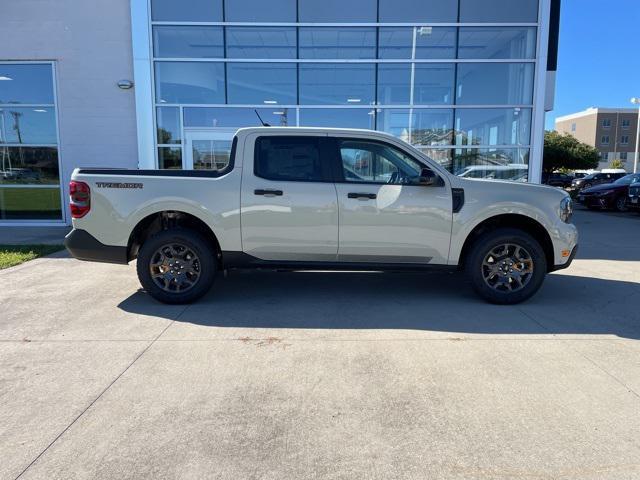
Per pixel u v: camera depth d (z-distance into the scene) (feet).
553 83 43.70
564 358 13.33
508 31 41.11
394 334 15.19
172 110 41.09
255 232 17.83
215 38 40.81
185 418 10.23
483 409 10.63
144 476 8.38
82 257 18.20
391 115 42.11
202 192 17.63
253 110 41.57
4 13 39.11
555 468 8.65
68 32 39.32
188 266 18.07
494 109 41.88
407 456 8.98
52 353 13.62
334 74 41.65
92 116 40.19
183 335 15.05
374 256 18.04
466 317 16.87
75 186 17.80
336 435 9.64
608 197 62.08
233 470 8.57
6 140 41.04
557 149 183.42
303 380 11.99
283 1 40.65
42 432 9.68
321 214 17.70
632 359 13.28
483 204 17.70
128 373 12.34
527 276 18.10
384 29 41.14
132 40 39.27
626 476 8.43
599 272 24.50
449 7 40.83
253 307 18.01
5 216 41.88
